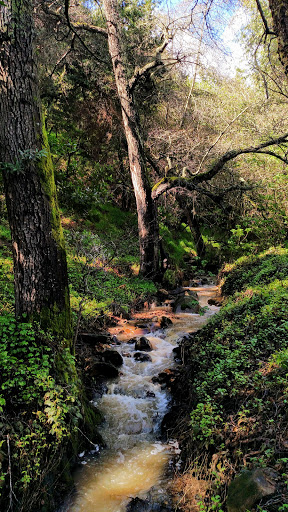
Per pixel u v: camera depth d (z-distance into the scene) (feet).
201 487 12.80
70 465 14.58
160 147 56.29
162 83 56.03
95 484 14.05
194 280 58.95
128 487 13.94
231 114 53.26
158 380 21.83
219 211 59.16
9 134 14.02
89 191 30.37
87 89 55.57
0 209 41.11
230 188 44.21
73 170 29.32
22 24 14.05
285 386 14.15
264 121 48.73
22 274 14.92
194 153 52.54
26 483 11.80
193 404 17.08
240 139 50.85
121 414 18.71
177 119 59.26
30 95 14.43
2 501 11.22
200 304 41.81
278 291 24.57
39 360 14.12
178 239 72.79
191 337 27.43
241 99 52.90
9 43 13.82
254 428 12.98
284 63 14.25
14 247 14.97
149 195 46.29
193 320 35.01
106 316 31.12
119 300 36.35
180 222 72.13
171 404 19.38
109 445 16.58
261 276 32.48
